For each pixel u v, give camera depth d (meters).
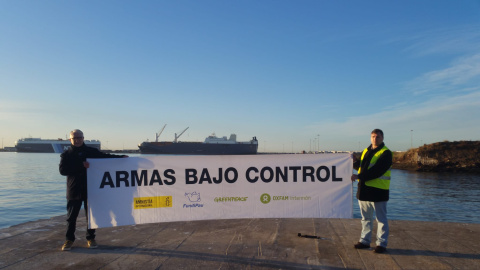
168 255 4.04
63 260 3.88
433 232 5.22
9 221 12.39
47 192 21.42
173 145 113.44
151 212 4.80
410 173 43.84
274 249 4.28
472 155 46.12
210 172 4.91
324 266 3.65
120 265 3.69
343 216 4.90
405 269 3.57
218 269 3.54
